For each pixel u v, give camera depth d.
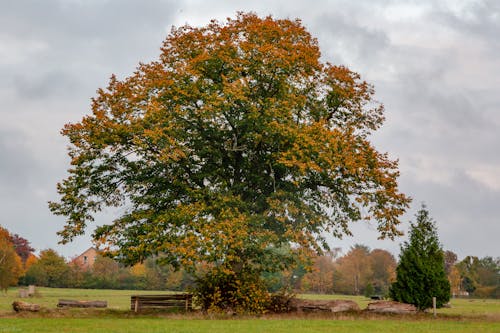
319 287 114.75
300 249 29.45
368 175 31.02
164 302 31.61
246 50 30.56
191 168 31.28
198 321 24.39
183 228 27.75
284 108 29.42
